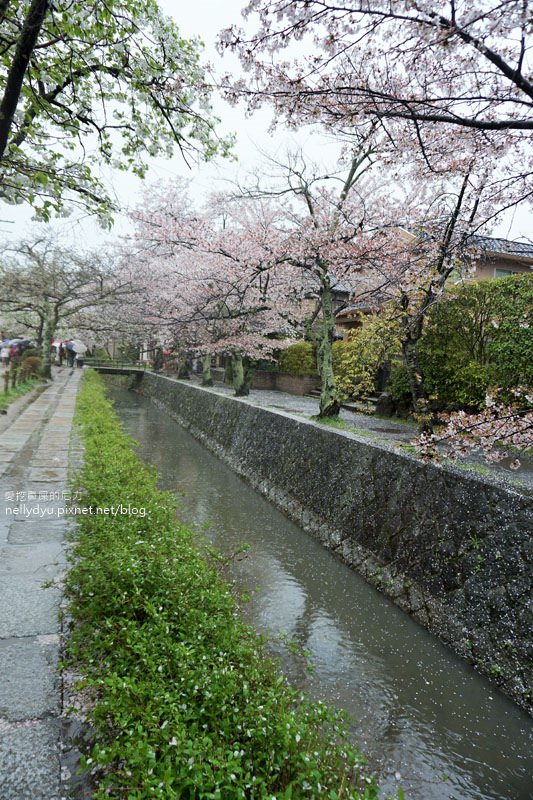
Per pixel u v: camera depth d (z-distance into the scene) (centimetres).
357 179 984
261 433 1135
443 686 423
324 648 473
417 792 320
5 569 427
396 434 953
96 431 1030
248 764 211
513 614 428
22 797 204
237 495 990
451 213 684
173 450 1433
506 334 889
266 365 2370
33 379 2073
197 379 2684
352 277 1052
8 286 1970
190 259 1571
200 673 269
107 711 238
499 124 324
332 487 779
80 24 432
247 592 567
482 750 358
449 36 300
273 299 1357
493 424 454
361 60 411
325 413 1016
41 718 251
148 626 315
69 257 2134
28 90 443
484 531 485
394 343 855
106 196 636
